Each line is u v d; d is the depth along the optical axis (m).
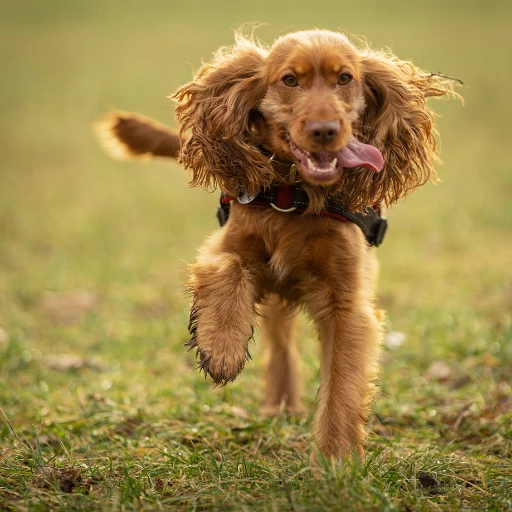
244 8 48.94
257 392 7.80
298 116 5.32
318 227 5.71
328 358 5.68
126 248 14.01
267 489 4.89
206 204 17.72
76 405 7.26
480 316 9.68
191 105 6.02
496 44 35.62
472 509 4.71
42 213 16.80
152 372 8.35
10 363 8.38
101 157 23.44
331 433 5.31
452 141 23.81
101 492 4.97
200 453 5.64
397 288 11.47
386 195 6.12
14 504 4.72
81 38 42.44
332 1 49.97
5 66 36.38
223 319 5.33
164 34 42.03
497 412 6.68
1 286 11.56
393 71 5.91
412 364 8.37
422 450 5.82
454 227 14.91
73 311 10.62
